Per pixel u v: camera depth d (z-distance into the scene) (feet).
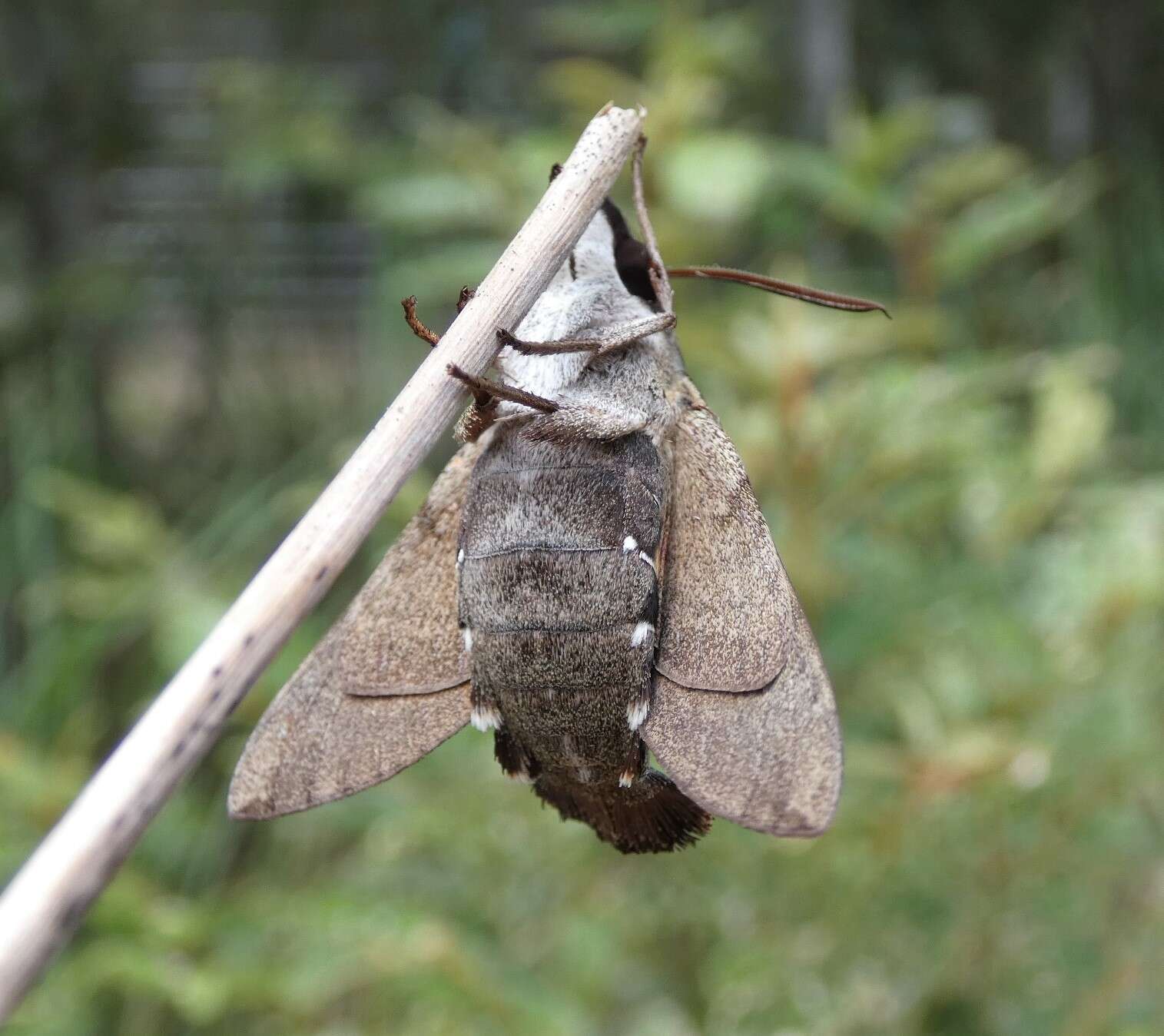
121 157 1.83
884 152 1.05
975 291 1.60
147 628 1.40
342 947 0.91
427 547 0.72
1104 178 1.75
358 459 0.68
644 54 1.73
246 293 1.89
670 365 0.72
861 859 0.96
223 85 1.64
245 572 1.40
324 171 1.53
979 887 0.97
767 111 1.65
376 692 0.71
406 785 1.03
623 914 1.03
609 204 0.74
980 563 1.01
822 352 0.92
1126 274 1.65
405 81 1.83
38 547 1.52
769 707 0.70
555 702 0.70
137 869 1.21
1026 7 1.85
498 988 0.92
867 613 0.95
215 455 1.80
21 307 1.70
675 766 0.69
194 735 0.65
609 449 0.70
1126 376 1.55
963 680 1.00
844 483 0.93
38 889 0.63
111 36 1.87
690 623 0.70
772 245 1.37
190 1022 1.19
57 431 1.62
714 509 0.71
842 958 0.98
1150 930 0.97
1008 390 1.37
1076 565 1.03
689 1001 1.05
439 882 1.13
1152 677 1.04
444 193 1.08
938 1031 0.99
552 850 1.02
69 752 1.17
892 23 1.84
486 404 0.70
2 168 1.75
